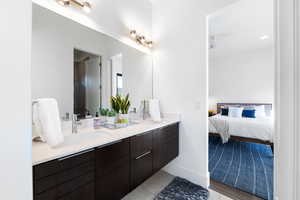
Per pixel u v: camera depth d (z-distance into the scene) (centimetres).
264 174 209
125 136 135
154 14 244
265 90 444
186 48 205
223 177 204
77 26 156
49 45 135
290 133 37
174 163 220
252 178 200
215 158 265
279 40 39
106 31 180
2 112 52
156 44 241
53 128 105
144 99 234
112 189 125
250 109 418
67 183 95
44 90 133
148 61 240
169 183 195
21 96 56
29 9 59
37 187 81
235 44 403
